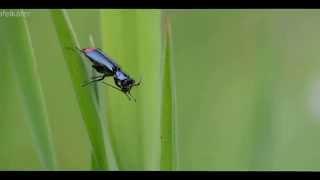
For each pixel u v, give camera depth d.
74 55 0.07
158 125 0.08
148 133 0.08
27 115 0.08
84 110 0.07
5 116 0.09
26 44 0.08
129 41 0.08
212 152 0.10
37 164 0.09
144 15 0.08
